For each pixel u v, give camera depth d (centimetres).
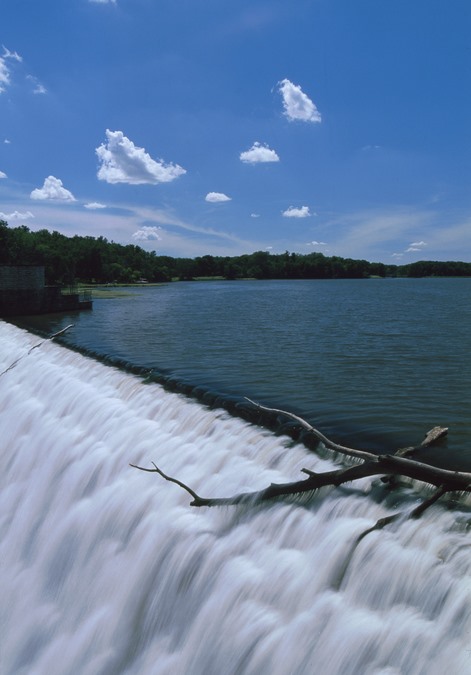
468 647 543
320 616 679
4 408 2005
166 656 821
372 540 691
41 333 3228
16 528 1326
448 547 628
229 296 9369
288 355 2283
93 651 918
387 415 1274
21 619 1077
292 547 790
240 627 747
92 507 1161
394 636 602
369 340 2836
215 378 1734
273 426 1139
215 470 1062
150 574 927
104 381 1808
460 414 1283
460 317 4409
